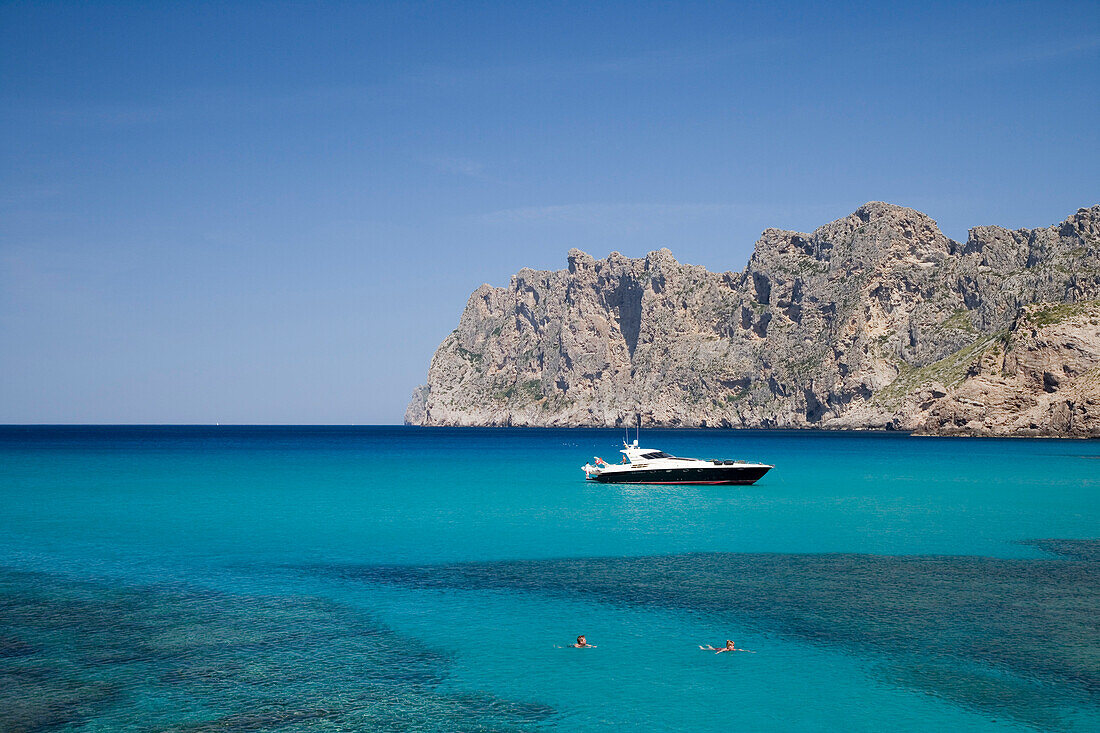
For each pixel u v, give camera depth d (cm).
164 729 2016
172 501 6588
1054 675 2377
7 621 2923
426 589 3447
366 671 2431
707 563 4003
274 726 2038
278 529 5069
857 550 4344
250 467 11025
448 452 16500
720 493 7400
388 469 10762
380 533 4934
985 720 2084
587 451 17112
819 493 7331
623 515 5791
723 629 2845
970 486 7969
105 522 5331
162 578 3647
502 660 2533
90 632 2792
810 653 2584
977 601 3200
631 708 2173
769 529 5106
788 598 3266
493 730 2028
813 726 2061
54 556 4144
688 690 2291
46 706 2148
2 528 5078
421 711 2145
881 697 2234
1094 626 2841
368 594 3353
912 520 5491
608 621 2948
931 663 2483
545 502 6619
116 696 2219
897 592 3362
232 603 3203
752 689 2294
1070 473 9594
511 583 3556
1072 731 2020
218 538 4728
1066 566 3884
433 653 2598
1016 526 5178
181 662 2494
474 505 6425
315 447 18775
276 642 2691
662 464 8231
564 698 2236
